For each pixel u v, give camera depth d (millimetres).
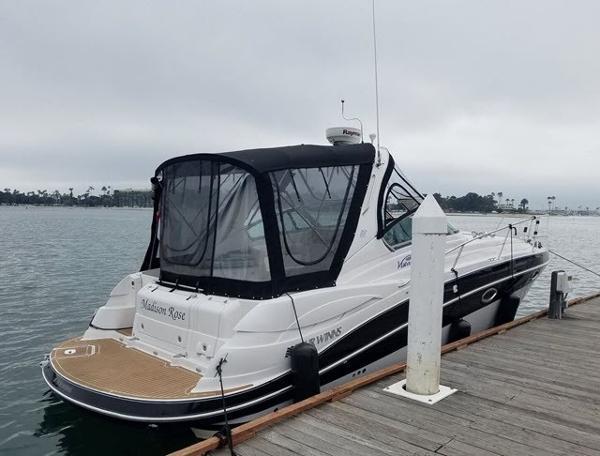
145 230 50812
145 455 4867
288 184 4844
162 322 5078
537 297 15680
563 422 3781
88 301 12789
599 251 34094
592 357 5578
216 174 4969
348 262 5223
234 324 4488
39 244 30531
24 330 9945
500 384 4602
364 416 3820
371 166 5555
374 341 5277
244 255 4691
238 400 4098
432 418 3797
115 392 4145
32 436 5363
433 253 4066
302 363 4391
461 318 6520
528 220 8125
